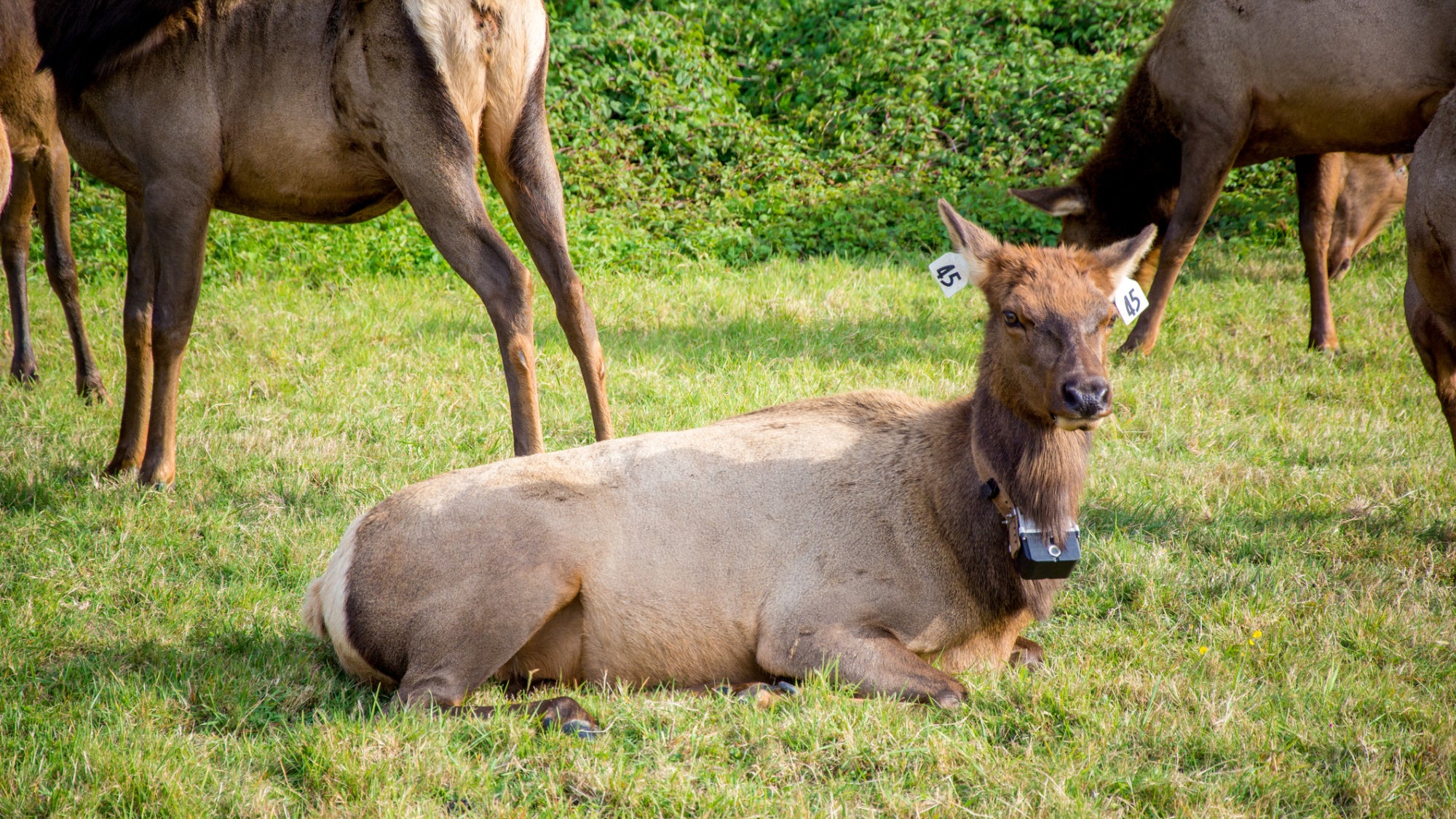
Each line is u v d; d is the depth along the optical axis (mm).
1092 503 12500
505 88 11750
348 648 8648
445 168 11297
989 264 8781
